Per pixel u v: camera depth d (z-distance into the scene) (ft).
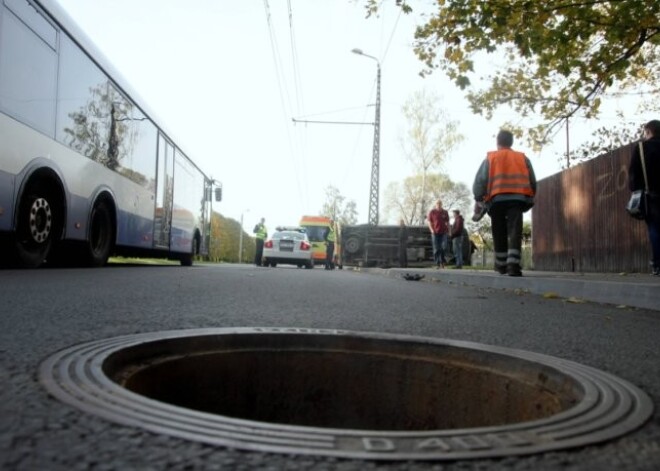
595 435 4.80
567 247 50.06
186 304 14.33
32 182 25.50
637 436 4.85
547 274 36.09
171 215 49.57
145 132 41.29
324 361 8.82
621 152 40.91
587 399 5.87
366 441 4.49
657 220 26.91
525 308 17.81
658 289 17.93
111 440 4.25
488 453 4.32
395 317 13.62
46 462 3.84
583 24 26.37
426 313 14.94
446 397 8.43
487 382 8.07
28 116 24.21
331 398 8.80
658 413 5.52
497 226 29.96
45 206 26.50
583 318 15.31
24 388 5.49
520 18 25.99
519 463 4.18
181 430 4.50
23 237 25.39
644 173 26.68
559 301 21.34
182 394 7.94
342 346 8.86
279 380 8.73
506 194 28.63
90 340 8.27
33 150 24.64
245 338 8.58
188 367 8.04
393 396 8.73
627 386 6.63
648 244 36.99
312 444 4.37
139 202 39.99
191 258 60.08
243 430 4.57
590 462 4.25
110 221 34.81
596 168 44.78
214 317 11.94
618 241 41.14
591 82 30.07
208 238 69.97
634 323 14.43
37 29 24.84
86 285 18.80
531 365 7.59
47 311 11.61
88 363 6.40
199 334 8.38
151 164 42.88
